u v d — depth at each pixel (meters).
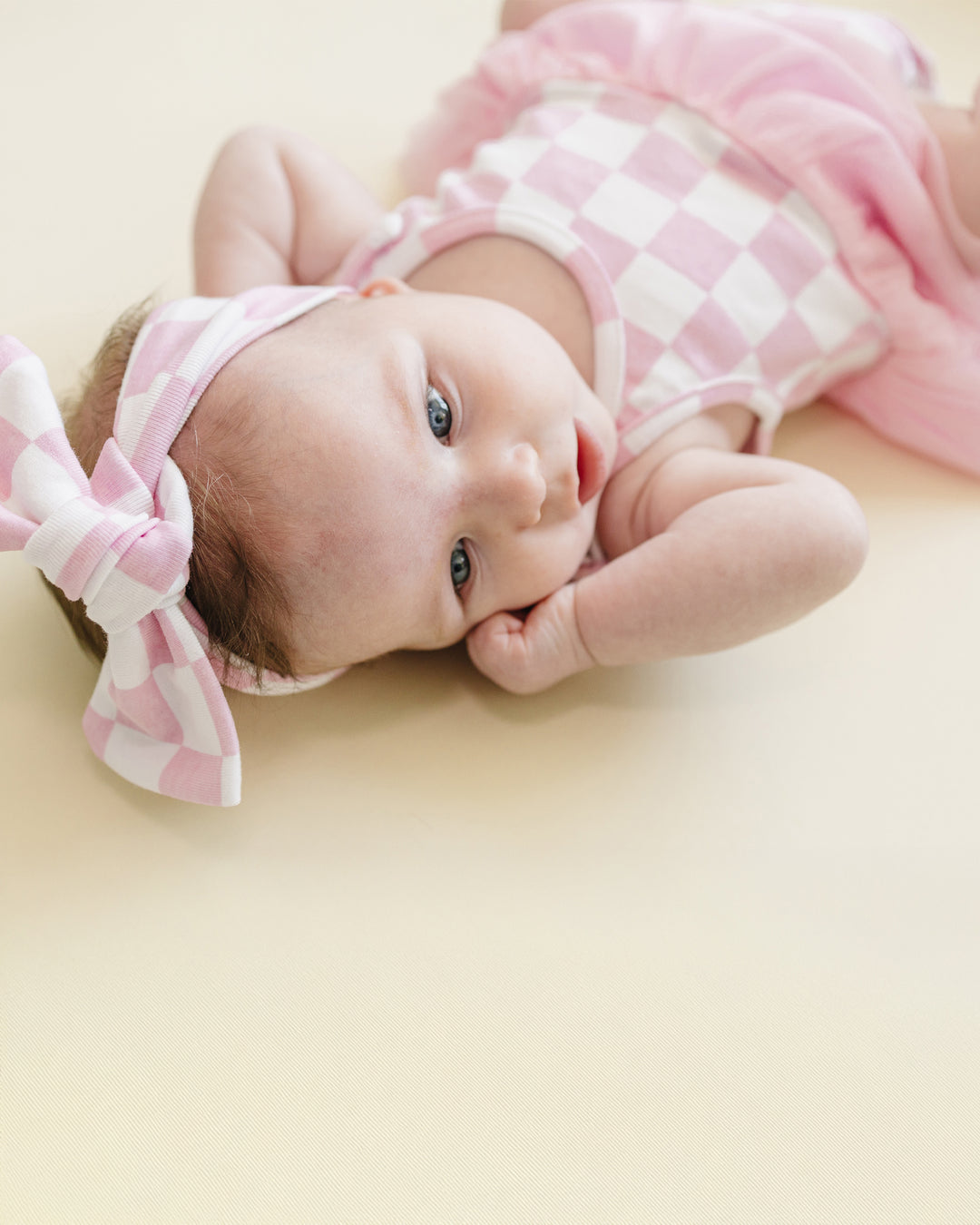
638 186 0.62
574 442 0.56
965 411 0.64
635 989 0.54
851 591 0.61
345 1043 0.53
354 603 0.54
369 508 0.53
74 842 0.56
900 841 0.56
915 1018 0.54
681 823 0.57
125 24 0.79
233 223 0.65
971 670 0.60
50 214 0.71
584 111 0.64
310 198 0.65
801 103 0.62
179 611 0.53
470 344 0.56
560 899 0.56
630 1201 0.51
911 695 0.59
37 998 0.54
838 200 0.62
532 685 0.58
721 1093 0.53
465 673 0.60
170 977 0.54
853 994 0.54
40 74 0.76
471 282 0.61
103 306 0.68
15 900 0.55
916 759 0.58
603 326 0.60
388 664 0.60
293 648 0.55
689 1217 0.51
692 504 0.59
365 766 0.58
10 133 0.74
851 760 0.58
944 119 0.65
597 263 0.60
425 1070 0.53
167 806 0.57
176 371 0.54
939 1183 0.51
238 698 0.58
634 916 0.55
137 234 0.71
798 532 0.56
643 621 0.56
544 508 0.56
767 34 0.63
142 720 0.55
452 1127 0.52
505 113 0.68
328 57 0.78
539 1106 0.52
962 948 0.55
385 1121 0.52
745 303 0.61
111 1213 0.51
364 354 0.55
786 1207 0.51
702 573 0.56
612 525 0.61
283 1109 0.52
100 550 0.51
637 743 0.58
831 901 0.56
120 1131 0.52
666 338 0.61
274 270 0.65
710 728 0.59
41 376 0.53
